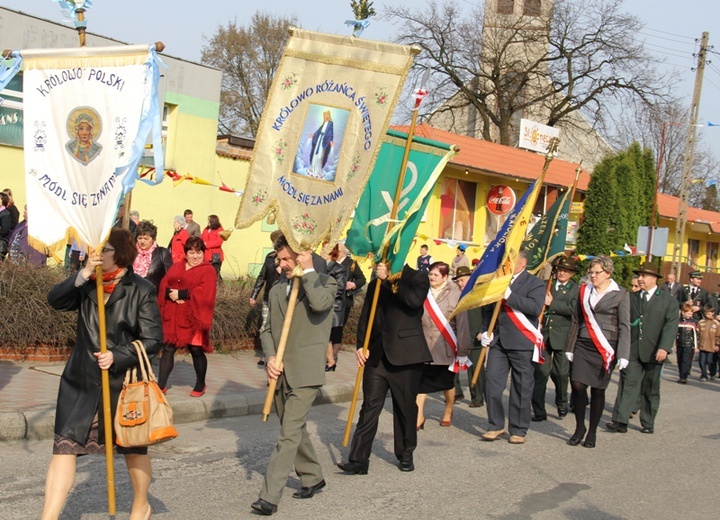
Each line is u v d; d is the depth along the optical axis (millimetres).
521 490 6918
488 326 9195
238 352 12766
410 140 6660
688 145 26781
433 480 7020
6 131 17062
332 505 6078
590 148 45312
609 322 8898
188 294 8844
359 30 6000
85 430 4605
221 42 44469
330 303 5809
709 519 6430
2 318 9867
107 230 4742
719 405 12750
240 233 22422
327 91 6023
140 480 4832
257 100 44594
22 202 17453
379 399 7027
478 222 26234
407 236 6918
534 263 10875
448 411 9500
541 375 10234
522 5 40469
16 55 5160
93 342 4680
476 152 27141
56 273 10867
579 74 39562
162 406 4652
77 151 4977
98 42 18625
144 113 4844
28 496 5730
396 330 6926
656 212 29250
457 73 40344
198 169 21531
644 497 6953
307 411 5875
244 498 6113
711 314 16484
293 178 6023
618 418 9852
